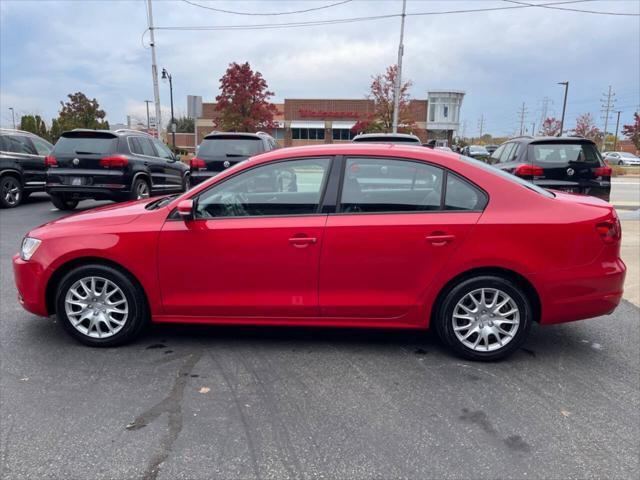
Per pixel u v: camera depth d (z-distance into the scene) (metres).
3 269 6.52
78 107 39.38
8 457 2.77
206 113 57.34
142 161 11.22
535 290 3.85
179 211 3.85
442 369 3.86
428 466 2.72
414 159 3.92
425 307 3.93
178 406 3.30
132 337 4.21
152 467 2.70
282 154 4.02
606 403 3.39
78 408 3.26
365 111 49.81
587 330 4.66
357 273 3.90
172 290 4.05
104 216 4.18
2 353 4.08
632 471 2.70
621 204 14.12
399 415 3.21
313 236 3.88
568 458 2.80
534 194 3.90
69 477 2.62
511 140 10.13
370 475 2.65
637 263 6.84
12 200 12.20
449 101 53.12
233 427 3.07
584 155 8.66
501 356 3.95
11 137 12.26
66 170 10.47
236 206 4.00
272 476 2.64
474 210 3.84
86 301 4.14
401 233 3.83
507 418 3.19
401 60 24.12
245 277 3.98
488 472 2.68
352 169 3.96
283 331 4.58
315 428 3.06
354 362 3.97
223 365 3.90
